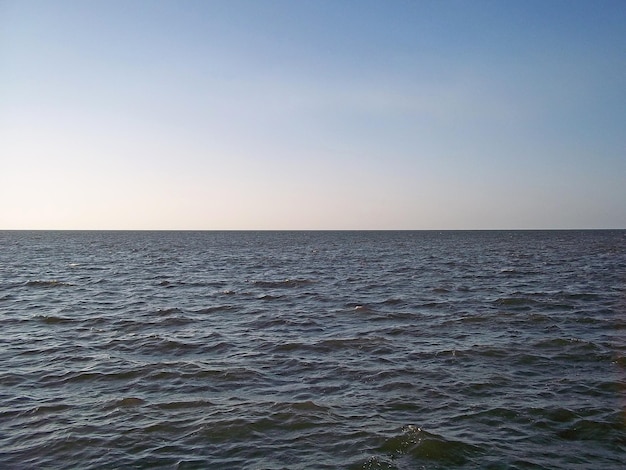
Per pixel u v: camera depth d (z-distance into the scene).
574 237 157.50
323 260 62.22
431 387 12.62
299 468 8.46
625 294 28.05
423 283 35.22
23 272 45.62
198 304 26.52
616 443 9.41
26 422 10.46
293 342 17.52
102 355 15.87
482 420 10.51
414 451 9.06
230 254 77.31
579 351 15.79
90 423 10.39
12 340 18.02
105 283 36.72
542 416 10.66
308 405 11.34
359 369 14.23
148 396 12.04
